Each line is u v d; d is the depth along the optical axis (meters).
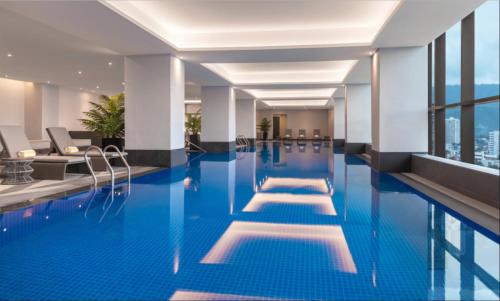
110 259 2.93
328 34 8.56
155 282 2.49
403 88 8.47
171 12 7.43
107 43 8.32
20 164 6.87
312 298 2.26
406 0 5.62
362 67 11.12
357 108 14.66
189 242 3.37
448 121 7.76
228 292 2.34
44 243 3.34
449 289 2.38
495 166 5.88
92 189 6.29
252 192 6.08
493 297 2.26
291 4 6.98
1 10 6.51
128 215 4.43
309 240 3.43
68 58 10.60
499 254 3.03
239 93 19.31
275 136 33.62
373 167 9.36
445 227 3.89
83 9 6.00
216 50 8.94
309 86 15.45
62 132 8.61
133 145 9.70
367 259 2.93
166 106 9.50
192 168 9.71
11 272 2.66
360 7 7.14
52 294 2.31
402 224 4.01
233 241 3.39
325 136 31.88
